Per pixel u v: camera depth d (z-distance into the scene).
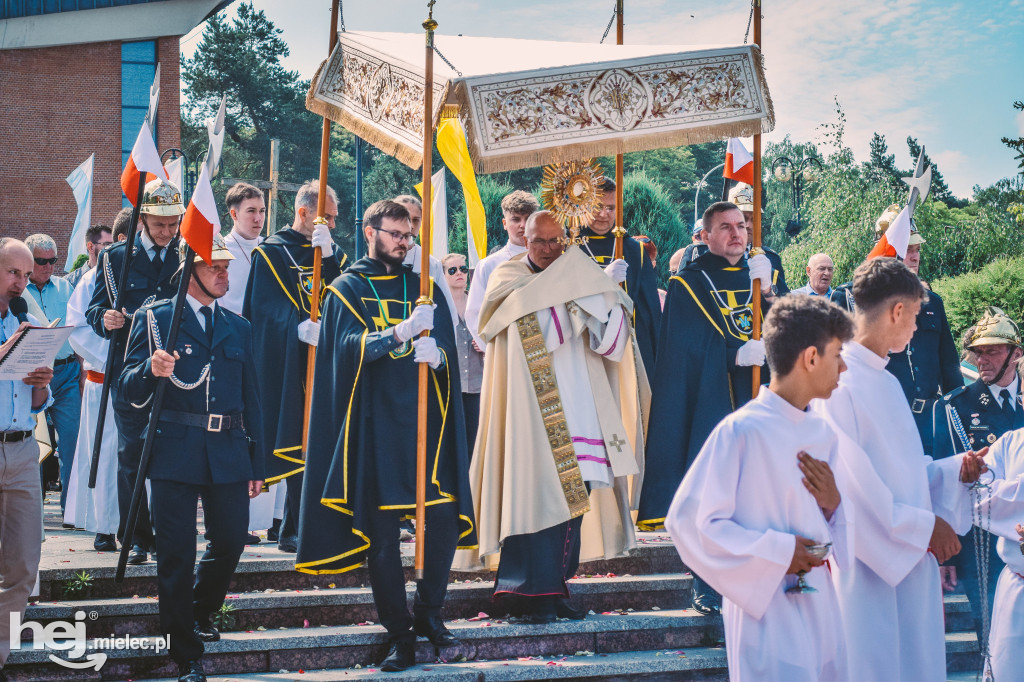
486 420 6.36
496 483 6.20
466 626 6.01
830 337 3.85
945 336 7.30
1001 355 6.20
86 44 29.53
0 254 5.57
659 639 6.16
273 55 53.50
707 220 6.65
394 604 5.64
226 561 5.60
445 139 6.45
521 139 5.70
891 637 4.45
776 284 7.61
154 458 5.39
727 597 3.81
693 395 6.40
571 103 5.79
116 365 6.53
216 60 51.88
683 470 6.33
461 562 6.48
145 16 29.38
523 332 6.21
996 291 16.64
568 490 6.04
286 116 51.75
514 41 6.56
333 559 5.82
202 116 51.94
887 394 4.53
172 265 6.83
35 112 29.17
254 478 5.75
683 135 6.00
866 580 4.49
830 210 20.41
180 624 5.32
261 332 7.17
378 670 5.63
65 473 8.13
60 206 29.45
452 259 8.16
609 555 6.47
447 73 5.58
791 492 3.86
